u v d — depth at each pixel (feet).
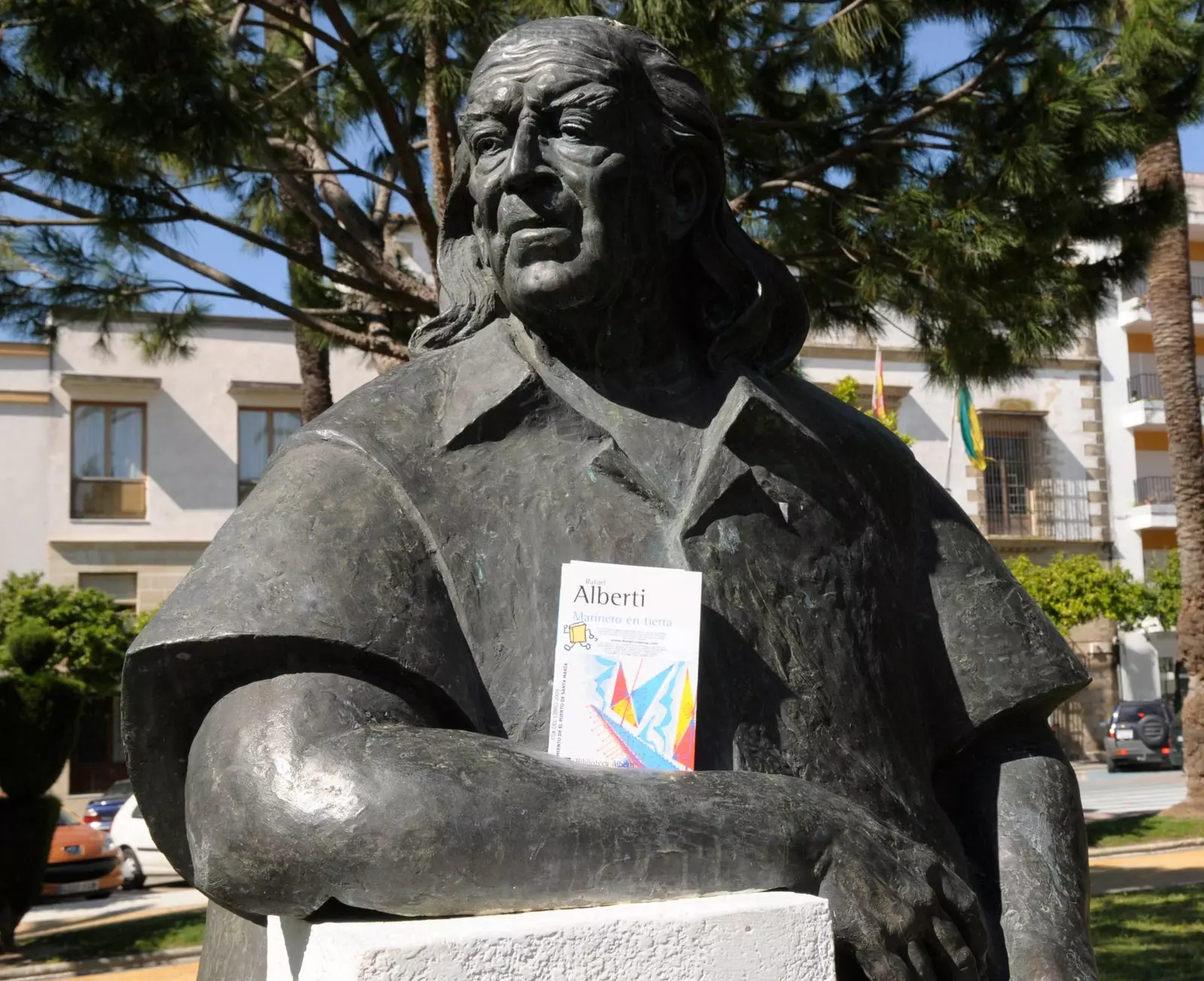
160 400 61.31
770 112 20.90
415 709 4.35
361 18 20.30
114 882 36.09
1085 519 72.74
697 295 5.54
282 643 4.25
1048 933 4.79
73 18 16.84
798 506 5.14
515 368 5.01
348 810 3.91
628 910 3.81
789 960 3.88
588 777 4.11
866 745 4.89
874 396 48.65
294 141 21.99
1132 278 20.25
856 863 4.25
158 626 4.33
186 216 19.02
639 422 5.16
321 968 3.65
